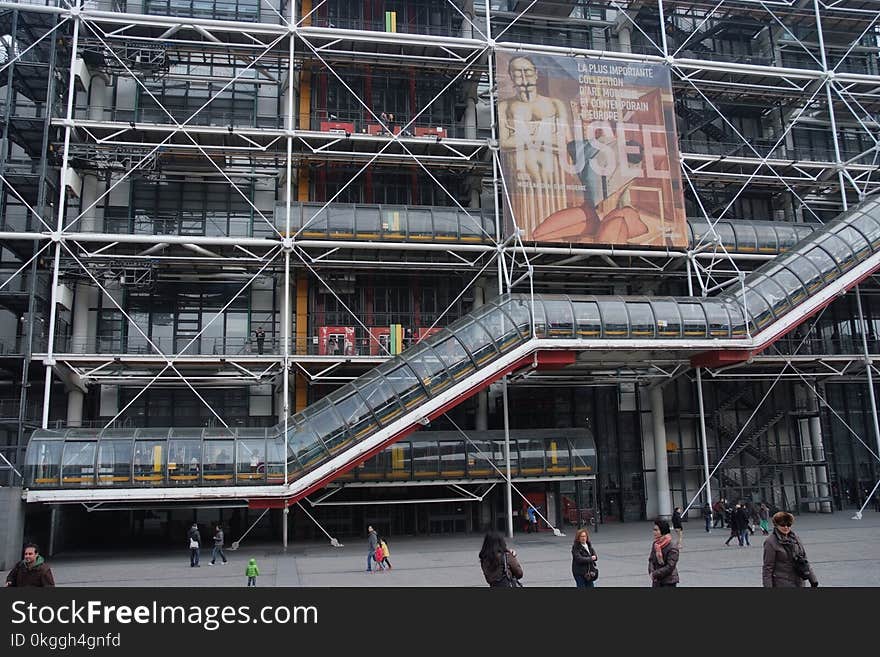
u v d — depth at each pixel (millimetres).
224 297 31656
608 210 30797
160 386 30562
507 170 30328
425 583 15805
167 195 32000
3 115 28312
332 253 30625
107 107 32094
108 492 23375
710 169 34781
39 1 29984
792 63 39094
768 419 35594
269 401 31375
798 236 33281
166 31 30125
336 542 27062
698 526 30406
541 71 31375
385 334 31797
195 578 18047
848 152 38969
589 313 27016
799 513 34312
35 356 26156
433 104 34625
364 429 25062
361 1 34719
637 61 32375
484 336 26312
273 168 32844
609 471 33875
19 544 22562
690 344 27234
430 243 29844
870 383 30953
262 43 31172
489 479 28531
